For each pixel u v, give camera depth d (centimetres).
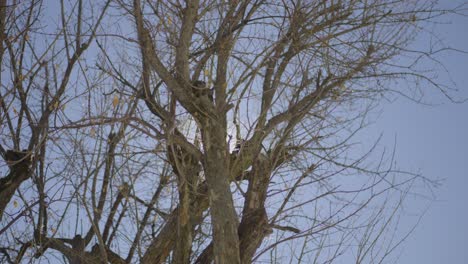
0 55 881
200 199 809
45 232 892
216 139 742
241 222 756
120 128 798
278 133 856
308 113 874
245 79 761
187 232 756
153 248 835
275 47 784
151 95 800
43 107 884
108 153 812
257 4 844
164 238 839
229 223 696
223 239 688
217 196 711
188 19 777
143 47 738
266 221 755
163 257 840
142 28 739
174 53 816
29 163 876
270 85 849
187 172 808
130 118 771
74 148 807
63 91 873
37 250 884
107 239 891
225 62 794
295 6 841
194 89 757
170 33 820
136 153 817
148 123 773
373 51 862
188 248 752
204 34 849
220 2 841
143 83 780
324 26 855
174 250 756
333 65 861
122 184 832
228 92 760
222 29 829
